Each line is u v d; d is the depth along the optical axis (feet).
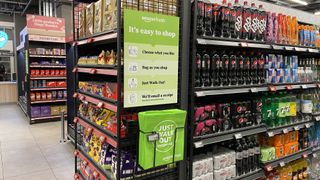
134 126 6.08
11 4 36.94
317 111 11.55
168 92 6.48
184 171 7.09
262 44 8.39
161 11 6.37
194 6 6.69
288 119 10.20
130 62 5.74
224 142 9.06
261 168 9.29
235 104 8.24
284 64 9.74
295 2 27.94
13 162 14.20
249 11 8.00
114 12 6.23
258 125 8.89
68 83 17.95
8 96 37.27
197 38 6.81
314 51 10.70
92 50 10.22
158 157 5.91
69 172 12.92
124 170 6.34
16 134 20.02
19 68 35.81
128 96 5.79
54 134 20.04
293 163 11.05
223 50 7.99
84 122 9.20
